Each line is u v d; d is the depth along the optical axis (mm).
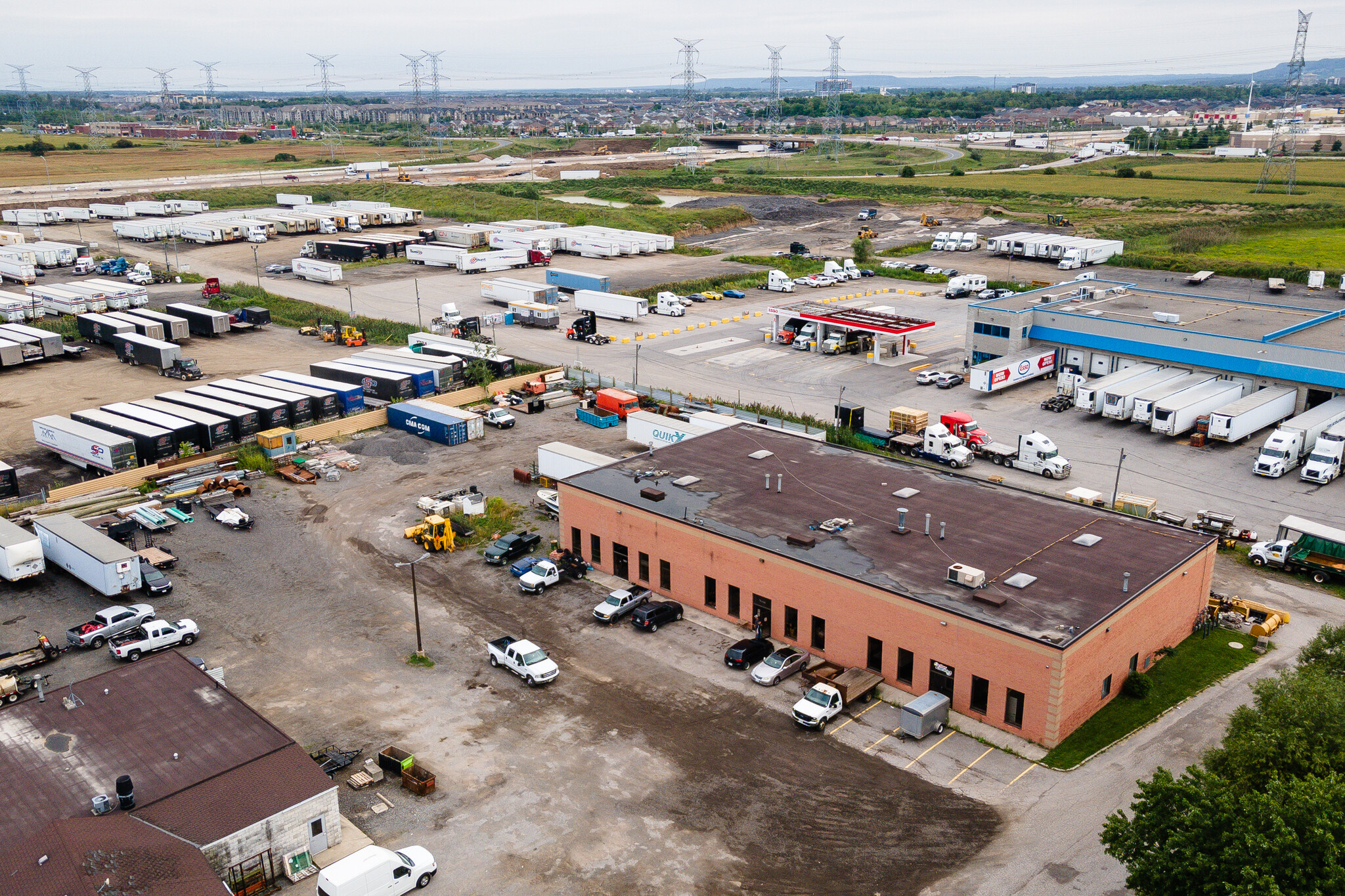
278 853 35125
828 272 147750
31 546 57562
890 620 46562
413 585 49562
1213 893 28062
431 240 182250
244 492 71562
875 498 57969
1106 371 96688
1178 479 72938
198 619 54438
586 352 111562
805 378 100750
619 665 49750
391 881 33750
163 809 34688
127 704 41500
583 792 40094
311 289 146250
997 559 49781
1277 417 83000
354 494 72000
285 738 39094
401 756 41188
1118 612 44469
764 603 52031
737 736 43812
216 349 114562
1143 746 42750
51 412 90875
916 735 43094
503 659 48938
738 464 64062
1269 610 52688
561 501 61375
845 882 35156
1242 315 99062
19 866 31438
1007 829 37750
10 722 40125
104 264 153000
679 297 132250
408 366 94750
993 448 77438
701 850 36781
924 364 105875
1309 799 28391
